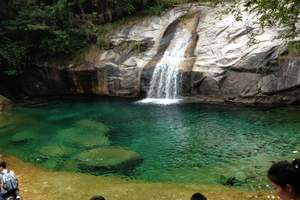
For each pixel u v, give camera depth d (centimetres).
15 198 1091
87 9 3172
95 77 2880
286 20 1158
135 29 3009
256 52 2455
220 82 2531
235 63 2502
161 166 1570
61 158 1716
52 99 2903
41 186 1410
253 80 2444
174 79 2677
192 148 1756
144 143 1852
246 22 2614
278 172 372
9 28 2883
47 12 2938
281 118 2128
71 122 2239
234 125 2050
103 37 2994
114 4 3094
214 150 1716
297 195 365
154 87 2747
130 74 2795
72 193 1338
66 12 2962
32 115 2425
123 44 2942
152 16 3077
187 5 3089
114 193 1314
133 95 2802
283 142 1761
